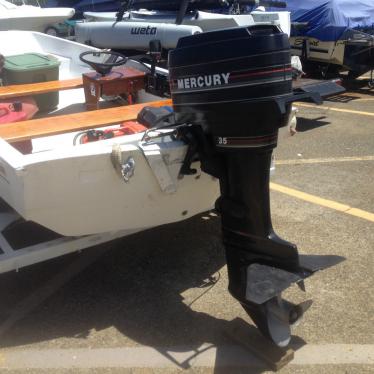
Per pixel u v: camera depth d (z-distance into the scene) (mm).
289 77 2539
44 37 5609
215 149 2705
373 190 4742
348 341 2791
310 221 4133
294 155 5785
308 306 2719
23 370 2625
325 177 5074
